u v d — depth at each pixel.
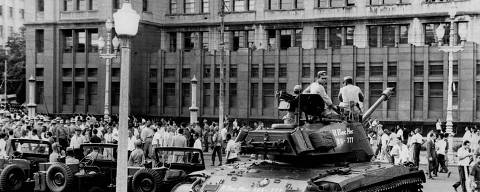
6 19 111.94
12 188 22.31
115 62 63.72
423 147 43.78
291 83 58.47
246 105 60.31
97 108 64.75
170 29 67.19
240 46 64.88
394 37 58.00
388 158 31.34
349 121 16.62
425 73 53.38
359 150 16.53
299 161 15.50
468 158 24.70
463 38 49.28
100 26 63.91
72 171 21.03
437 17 55.84
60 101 66.44
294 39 62.16
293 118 15.84
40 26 67.06
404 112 54.09
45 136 29.23
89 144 22.27
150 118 64.50
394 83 54.66
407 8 57.19
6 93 81.19
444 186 27.58
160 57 64.12
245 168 15.77
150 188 20.22
